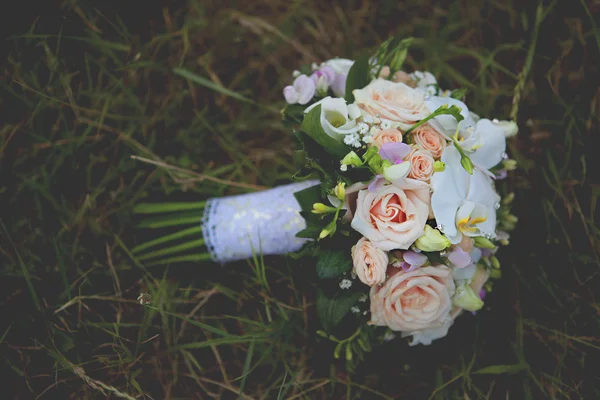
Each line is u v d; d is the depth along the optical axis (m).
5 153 0.92
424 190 0.67
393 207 0.68
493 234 0.71
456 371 0.90
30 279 0.89
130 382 0.87
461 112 0.72
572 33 0.99
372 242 0.68
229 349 0.90
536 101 1.00
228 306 0.92
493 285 0.93
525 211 0.95
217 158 0.99
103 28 0.97
